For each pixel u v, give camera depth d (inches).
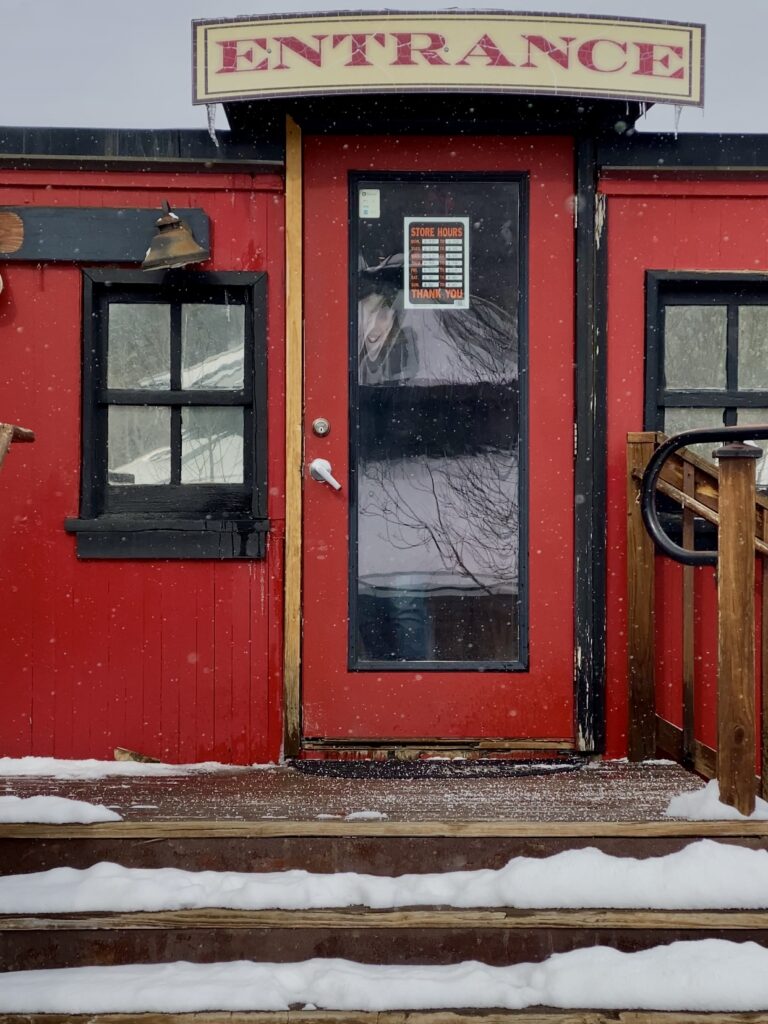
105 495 162.4
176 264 154.2
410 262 161.6
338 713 159.6
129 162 158.4
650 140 159.8
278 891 116.7
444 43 147.2
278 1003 108.3
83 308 159.5
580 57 147.6
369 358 161.6
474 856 122.2
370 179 160.7
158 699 159.6
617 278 161.0
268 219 160.6
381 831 121.6
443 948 116.2
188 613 159.9
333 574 160.2
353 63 147.3
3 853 121.4
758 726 153.9
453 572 161.9
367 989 109.4
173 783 143.5
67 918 114.2
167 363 162.7
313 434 160.6
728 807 123.6
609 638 159.8
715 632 159.8
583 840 122.0
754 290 164.9
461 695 160.2
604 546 159.6
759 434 126.5
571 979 110.2
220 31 148.3
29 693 158.7
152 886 116.9
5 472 158.9
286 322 159.5
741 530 123.9
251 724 159.9
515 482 162.2
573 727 159.8
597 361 160.4
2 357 159.2
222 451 163.8
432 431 161.9
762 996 108.4
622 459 160.9
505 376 162.2
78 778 146.9
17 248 158.1
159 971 113.3
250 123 158.7
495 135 160.6
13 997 108.0
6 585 158.7
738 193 161.6
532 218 160.9
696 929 115.6
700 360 165.5
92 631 159.2
